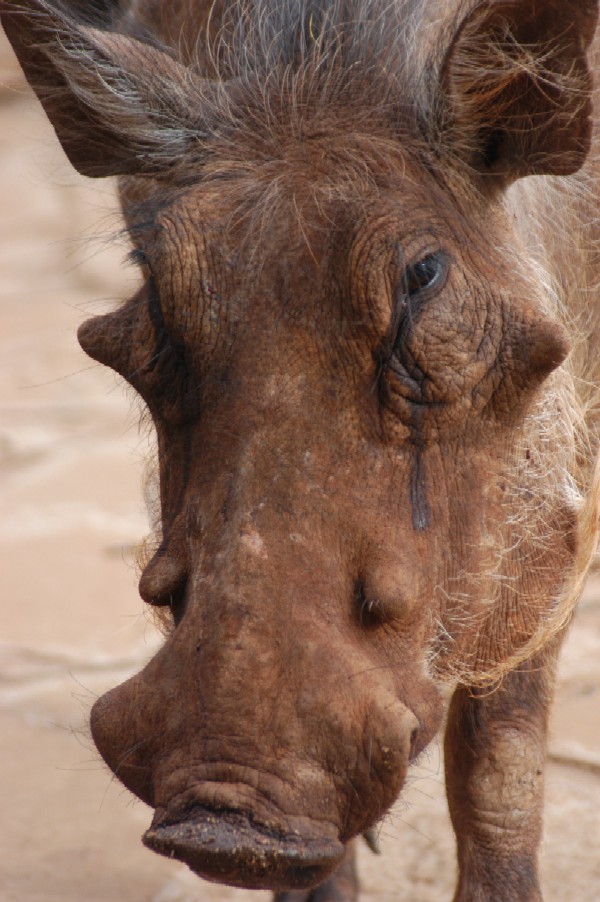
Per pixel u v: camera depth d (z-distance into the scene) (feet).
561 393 43.91
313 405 37.17
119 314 42.09
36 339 146.72
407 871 60.13
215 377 37.88
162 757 35.37
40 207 196.75
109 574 94.48
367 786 34.88
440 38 41.86
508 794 48.08
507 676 48.47
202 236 38.65
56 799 67.05
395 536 37.06
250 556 35.76
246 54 44.52
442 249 38.86
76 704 76.54
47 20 44.21
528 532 41.63
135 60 43.42
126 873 60.23
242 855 33.45
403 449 37.88
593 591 91.30
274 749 34.32
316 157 39.81
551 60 39.93
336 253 37.83
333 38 43.37
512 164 41.63
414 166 40.37
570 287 48.88
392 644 37.35
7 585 92.63
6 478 112.16
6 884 58.49
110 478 111.24
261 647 34.83
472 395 38.99
